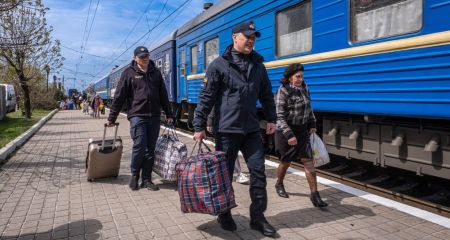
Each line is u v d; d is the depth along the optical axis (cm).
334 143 613
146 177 553
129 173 650
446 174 445
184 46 1211
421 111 430
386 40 476
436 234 367
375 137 537
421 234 369
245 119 371
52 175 647
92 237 381
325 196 491
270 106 399
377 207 446
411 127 483
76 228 405
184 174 367
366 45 503
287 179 578
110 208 465
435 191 532
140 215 439
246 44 363
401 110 455
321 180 566
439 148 452
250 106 372
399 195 487
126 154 860
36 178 627
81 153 894
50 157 838
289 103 442
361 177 613
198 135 376
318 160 463
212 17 952
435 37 414
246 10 783
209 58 998
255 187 377
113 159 588
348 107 536
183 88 1235
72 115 2700
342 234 373
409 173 587
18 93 2488
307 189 523
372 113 497
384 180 590
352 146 579
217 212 356
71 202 492
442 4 410
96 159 577
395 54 462
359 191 507
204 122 379
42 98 3297
